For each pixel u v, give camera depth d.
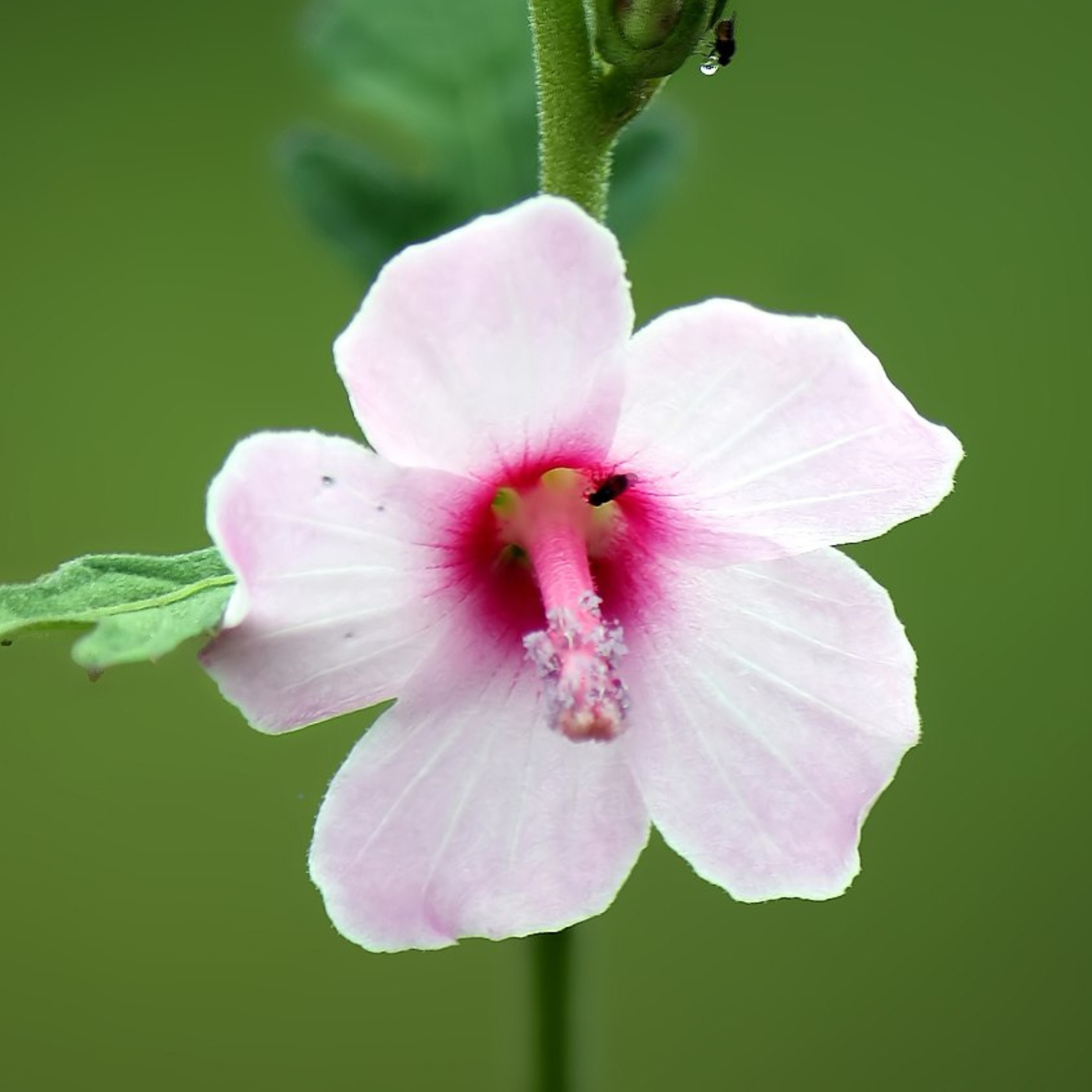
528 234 0.29
